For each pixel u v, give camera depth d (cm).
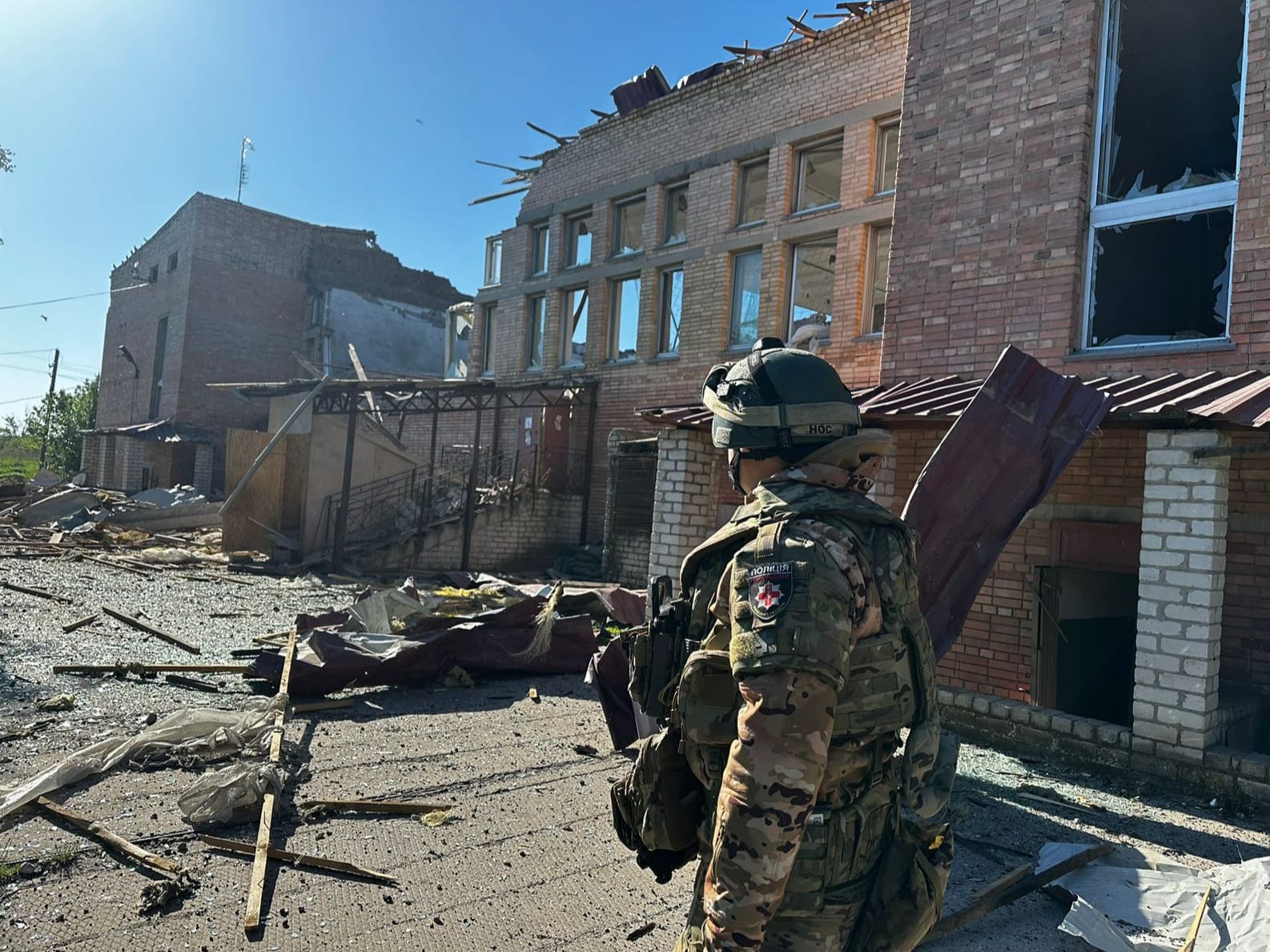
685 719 156
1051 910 345
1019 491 534
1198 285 692
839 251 1288
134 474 2838
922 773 158
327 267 3033
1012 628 720
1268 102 611
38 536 1669
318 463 1622
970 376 755
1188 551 519
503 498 1712
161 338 3111
